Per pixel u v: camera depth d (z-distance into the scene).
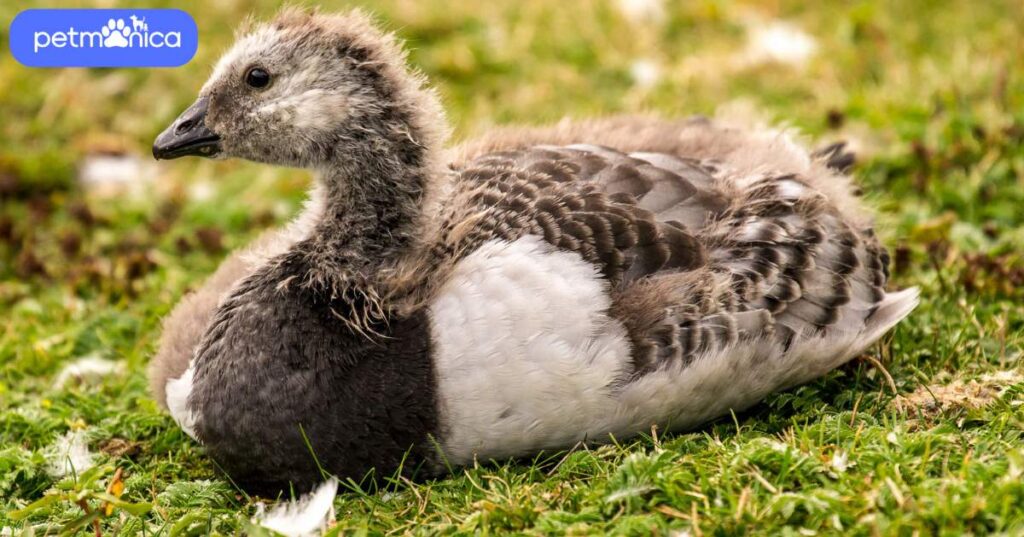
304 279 9.66
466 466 9.56
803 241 10.16
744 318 9.66
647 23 19.02
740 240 9.95
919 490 8.15
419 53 18.12
